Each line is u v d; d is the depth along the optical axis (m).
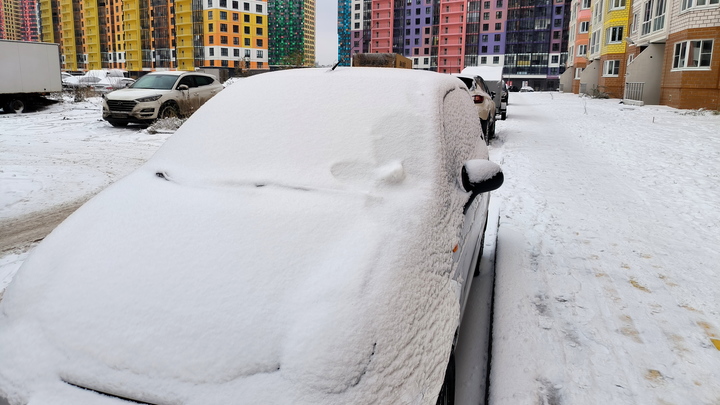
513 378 2.73
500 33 121.31
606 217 5.92
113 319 1.67
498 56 122.62
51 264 1.97
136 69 125.56
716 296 3.80
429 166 2.37
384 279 1.75
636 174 8.53
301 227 1.98
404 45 133.25
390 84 2.78
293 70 3.18
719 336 3.21
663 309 3.58
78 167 8.98
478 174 2.58
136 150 10.98
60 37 148.88
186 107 15.62
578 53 57.00
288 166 2.40
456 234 2.30
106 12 132.12
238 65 101.56
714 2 24.70
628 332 3.25
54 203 6.66
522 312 3.49
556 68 118.00
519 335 3.18
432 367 1.71
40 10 151.88
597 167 9.19
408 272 1.83
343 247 1.88
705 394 2.62
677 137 13.62
